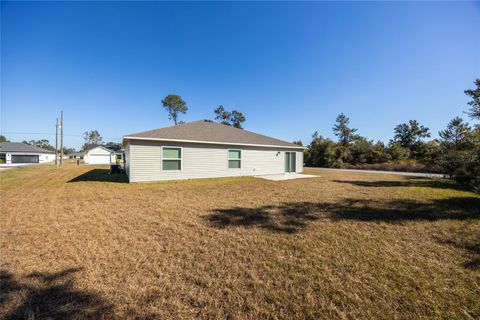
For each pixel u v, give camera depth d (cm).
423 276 262
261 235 393
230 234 397
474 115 1263
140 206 601
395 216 499
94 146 3881
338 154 2648
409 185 984
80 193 792
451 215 503
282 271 276
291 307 213
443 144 1099
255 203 633
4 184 1015
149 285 246
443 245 347
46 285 244
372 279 257
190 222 464
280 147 1616
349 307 212
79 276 262
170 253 323
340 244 354
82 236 386
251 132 1784
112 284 247
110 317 199
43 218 491
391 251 328
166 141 1159
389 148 2556
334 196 727
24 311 204
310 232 406
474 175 668
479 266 284
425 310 207
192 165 1245
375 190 842
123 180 1188
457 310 207
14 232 404
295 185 992
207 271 276
